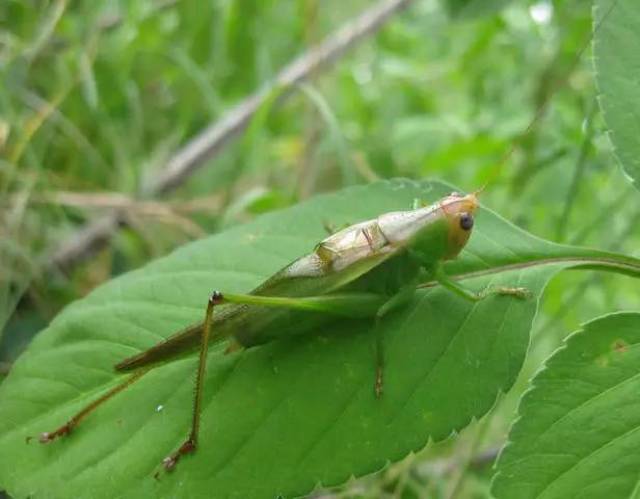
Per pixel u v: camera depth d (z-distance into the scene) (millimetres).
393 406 67
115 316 81
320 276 75
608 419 58
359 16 180
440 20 172
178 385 75
